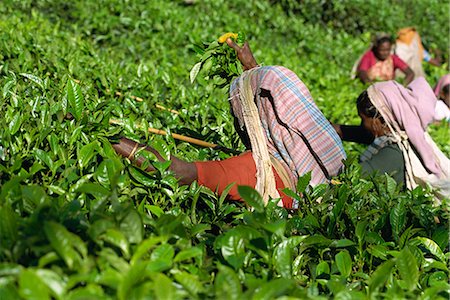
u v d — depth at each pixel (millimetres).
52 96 4961
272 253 3615
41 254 3010
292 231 4285
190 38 10844
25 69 6344
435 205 5984
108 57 9047
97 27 10812
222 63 5309
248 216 3629
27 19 10227
